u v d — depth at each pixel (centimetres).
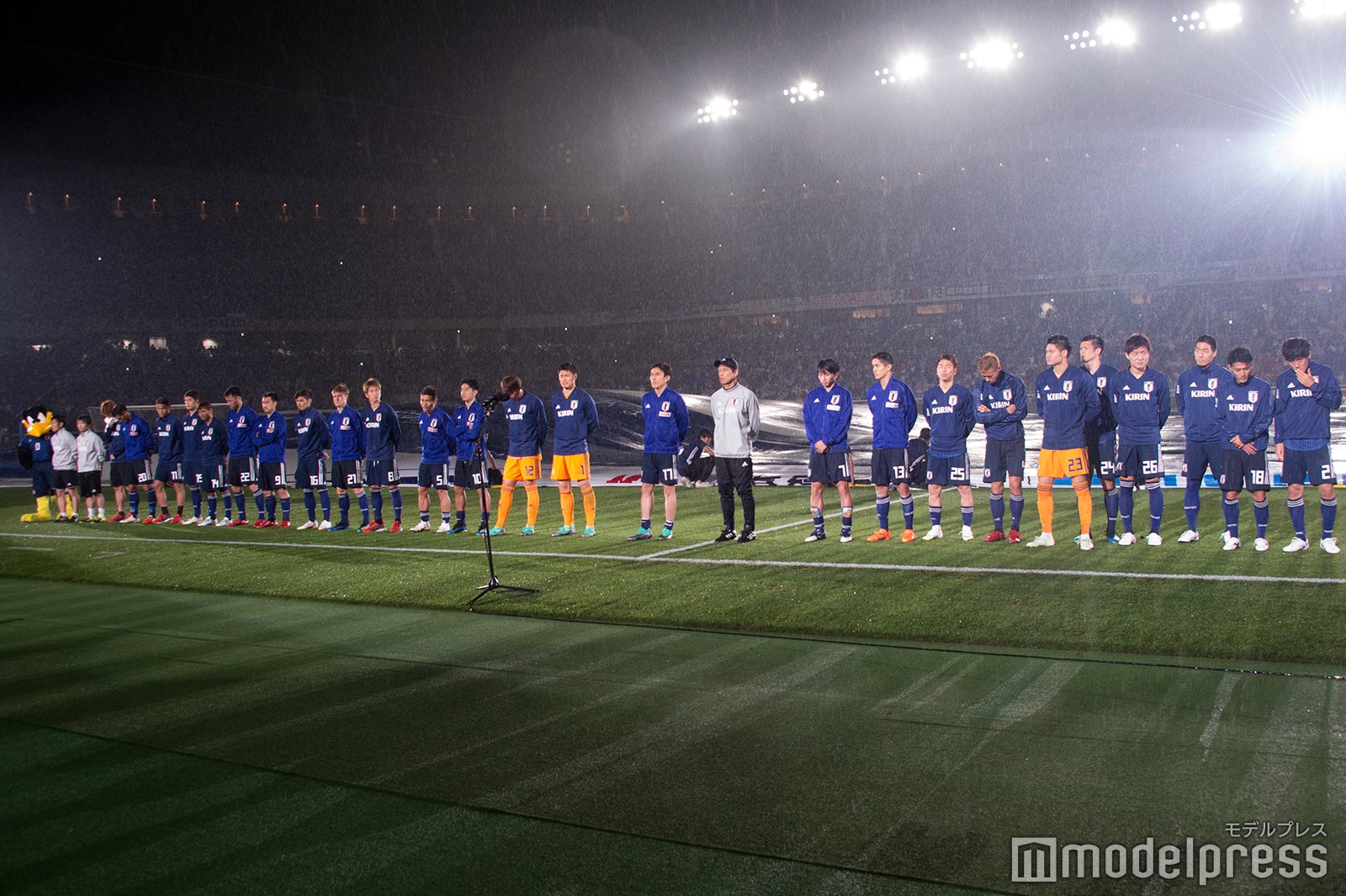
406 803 375
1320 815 333
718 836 336
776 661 556
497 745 438
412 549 1033
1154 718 434
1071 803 350
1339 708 434
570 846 332
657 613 685
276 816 369
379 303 4244
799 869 310
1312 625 558
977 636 583
